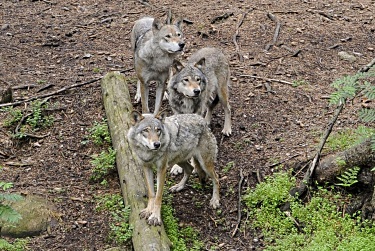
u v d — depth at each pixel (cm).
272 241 860
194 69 1054
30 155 1074
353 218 872
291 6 1742
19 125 1133
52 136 1124
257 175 980
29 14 1716
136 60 1166
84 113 1195
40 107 1189
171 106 1090
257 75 1349
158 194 861
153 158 848
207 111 1150
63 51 1481
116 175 1016
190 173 971
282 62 1411
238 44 1512
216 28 1596
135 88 1308
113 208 925
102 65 1403
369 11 1716
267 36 1549
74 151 1085
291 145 1058
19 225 875
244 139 1098
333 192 914
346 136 1037
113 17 1691
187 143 889
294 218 884
